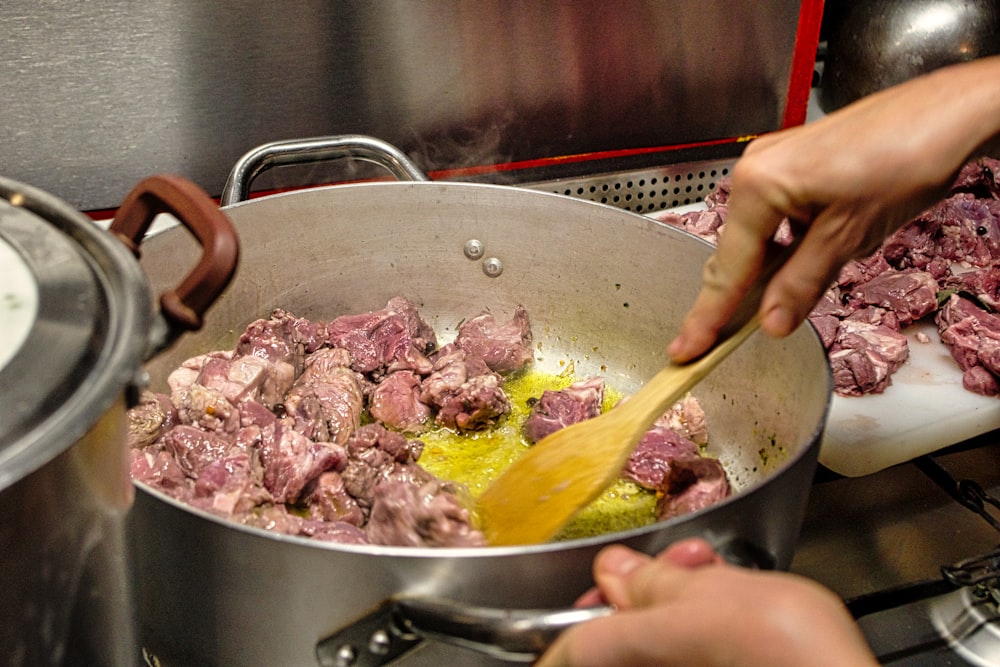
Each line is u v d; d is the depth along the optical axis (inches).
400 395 62.5
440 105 78.7
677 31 82.9
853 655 24.9
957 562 58.3
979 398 69.9
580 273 65.9
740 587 27.5
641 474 56.6
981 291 78.4
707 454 61.5
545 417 61.1
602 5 78.7
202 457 52.6
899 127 39.1
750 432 58.2
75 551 30.0
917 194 40.2
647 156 88.4
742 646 26.1
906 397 70.1
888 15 89.6
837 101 97.2
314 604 35.7
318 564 34.2
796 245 42.4
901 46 89.0
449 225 66.2
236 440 53.6
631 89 84.6
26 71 65.8
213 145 73.7
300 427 57.4
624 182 86.7
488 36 76.7
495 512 44.7
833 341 72.4
